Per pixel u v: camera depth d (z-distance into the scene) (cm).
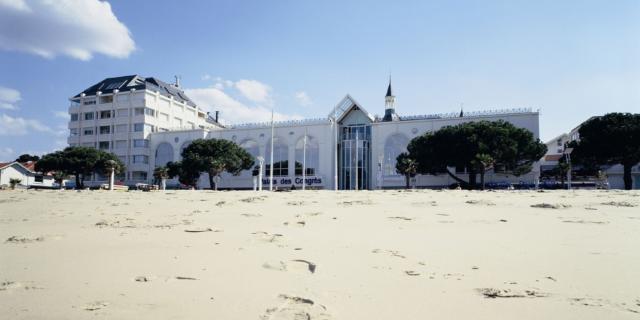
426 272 483
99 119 8888
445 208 1383
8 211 1357
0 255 584
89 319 325
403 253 598
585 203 1520
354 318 328
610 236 737
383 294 396
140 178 8500
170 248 638
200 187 8169
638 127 5125
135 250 622
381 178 6700
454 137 5612
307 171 7581
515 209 1316
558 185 6003
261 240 717
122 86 9094
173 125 9469
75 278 454
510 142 5350
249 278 457
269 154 7912
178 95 10275
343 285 428
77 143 8962
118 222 977
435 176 6788
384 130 7281
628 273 463
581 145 5697
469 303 366
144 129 8569
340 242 696
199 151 6606
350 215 1161
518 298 379
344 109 7738
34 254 591
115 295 391
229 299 380
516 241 694
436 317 330
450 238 735
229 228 875
